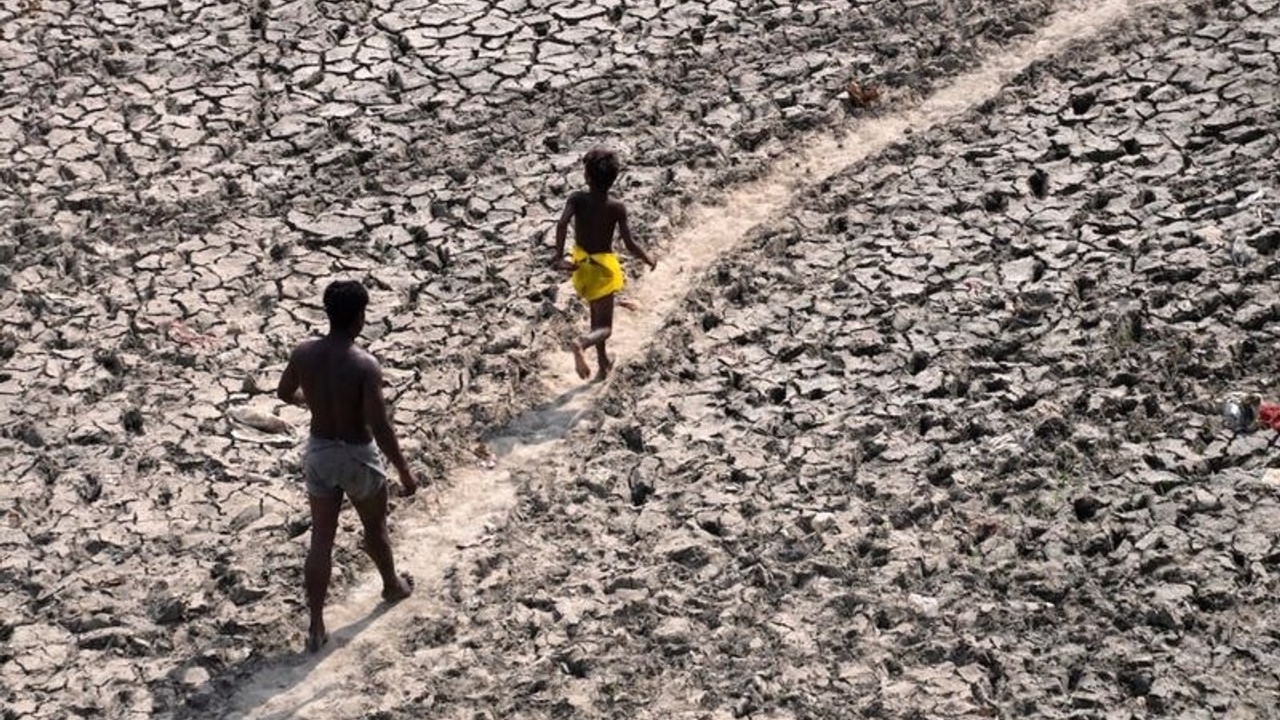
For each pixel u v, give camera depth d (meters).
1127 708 16.33
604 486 19.28
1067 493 18.61
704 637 17.42
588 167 19.80
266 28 26.59
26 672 17.23
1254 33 25.52
